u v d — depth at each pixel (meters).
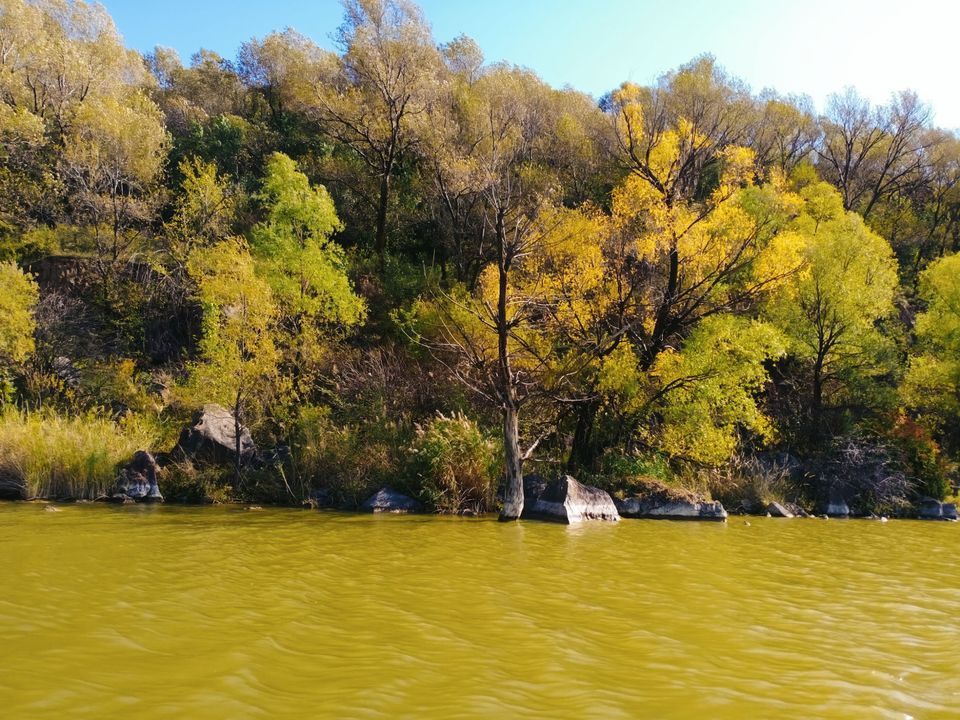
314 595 8.70
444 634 7.30
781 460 21.80
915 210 44.81
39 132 29.91
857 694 6.10
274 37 41.59
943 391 24.70
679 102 30.00
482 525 15.16
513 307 19.72
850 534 16.11
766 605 9.17
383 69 31.05
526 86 37.91
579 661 6.65
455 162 27.86
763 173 36.47
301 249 23.27
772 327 20.94
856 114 42.19
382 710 5.25
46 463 16.92
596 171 34.16
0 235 28.56
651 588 9.85
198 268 23.58
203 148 36.19
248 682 5.69
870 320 23.98
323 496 17.61
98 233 28.42
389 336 24.77
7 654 6.03
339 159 34.75
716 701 5.79
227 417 19.92
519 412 20.28
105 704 5.08
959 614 9.00
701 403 19.28
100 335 25.58
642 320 20.73
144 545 11.48
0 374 21.11
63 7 39.91
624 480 18.52
